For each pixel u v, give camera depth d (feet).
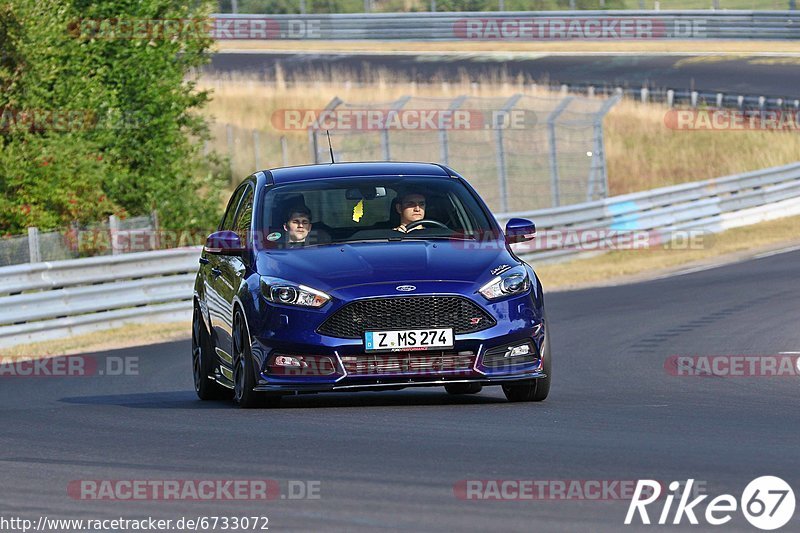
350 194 113.50
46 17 282.36
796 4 610.24
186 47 318.86
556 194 354.95
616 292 241.55
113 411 112.27
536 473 71.36
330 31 649.20
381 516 61.62
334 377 100.01
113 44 303.68
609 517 60.59
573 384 128.47
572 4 642.63
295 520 61.46
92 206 278.87
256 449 82.58
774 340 163.84
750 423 92.73
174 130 312.71
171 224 311.06
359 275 102.01
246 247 111.04
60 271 217.36
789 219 363.15
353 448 81.66
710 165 458.50
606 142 472.44
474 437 85.35
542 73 546.26
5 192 271.49
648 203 330.75
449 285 100.94
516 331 101.76
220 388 122.83
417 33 634.02
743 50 570.87
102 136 295.48
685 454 77.61
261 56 614.75
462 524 59.57
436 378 100.42
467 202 113.80
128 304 227.61
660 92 503.61
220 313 115.65
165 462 79.25
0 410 118.52
